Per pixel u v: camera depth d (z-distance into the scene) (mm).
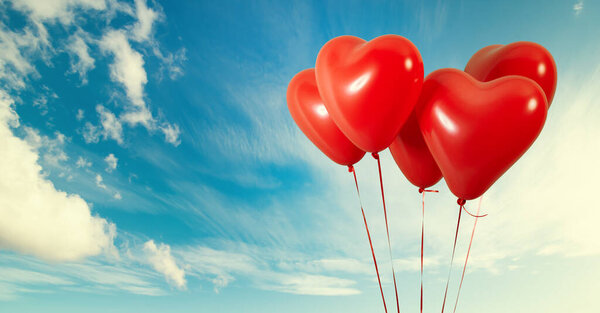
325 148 1400
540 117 969
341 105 1070
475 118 991
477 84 1037
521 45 1198
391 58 986
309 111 1338
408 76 990
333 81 1073
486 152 1005
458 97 1027
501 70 1181
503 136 975
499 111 969
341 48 1111
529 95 961
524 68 1154
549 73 1164
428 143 1121
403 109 1036
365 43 1076
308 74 1400
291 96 1392
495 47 1306
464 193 1149
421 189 1454
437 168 1357
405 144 1346
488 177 1063
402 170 1449
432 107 1071
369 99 1015
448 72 1109
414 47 1019
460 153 1037
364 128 1075
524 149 1002
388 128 1067
